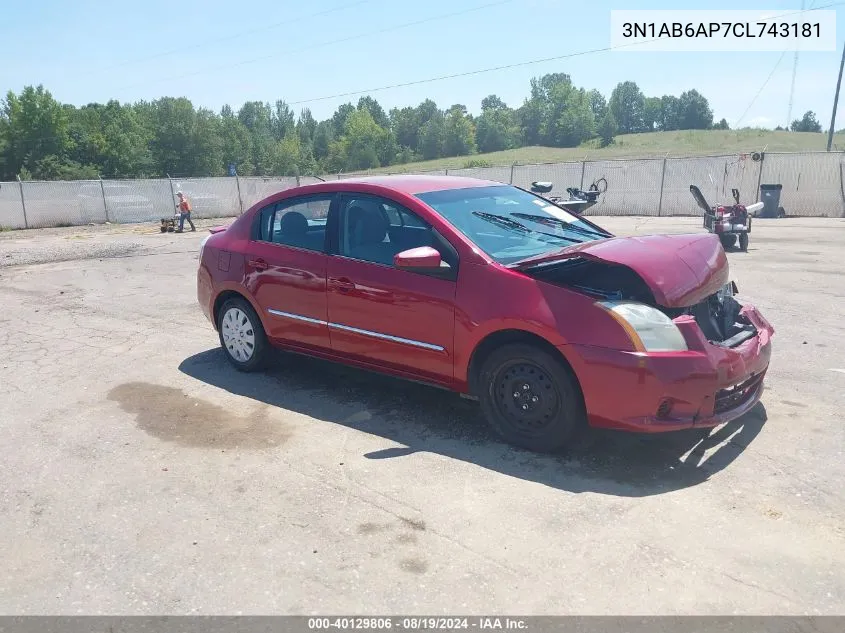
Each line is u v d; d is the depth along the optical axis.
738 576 3.01
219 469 4.19
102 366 6.37
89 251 16.64
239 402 5.31
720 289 4.49
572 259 4.22
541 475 3.98
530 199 5.51
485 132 139.25
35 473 4.22
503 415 4.34
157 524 3.59
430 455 4.28
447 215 4.66
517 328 4.09
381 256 4.81
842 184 22.08
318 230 5.21
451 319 4.38
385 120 167.62
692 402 3.83
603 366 3.83
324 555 3.27
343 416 4.96
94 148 76.12
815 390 5.18
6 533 3.56
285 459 4.30
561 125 134.62
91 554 3.35
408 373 4.75
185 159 90.81
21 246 18.64
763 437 4.38
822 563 3.09
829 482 3.79
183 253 15.64
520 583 3.01
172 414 5.11
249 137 108.94
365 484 3.94
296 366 6.15
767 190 21.83
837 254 12.41
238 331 5.91
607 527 3.42
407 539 3.38
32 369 6.35
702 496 3.68
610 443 4.36
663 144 113.19
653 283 3.88
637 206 25.72
